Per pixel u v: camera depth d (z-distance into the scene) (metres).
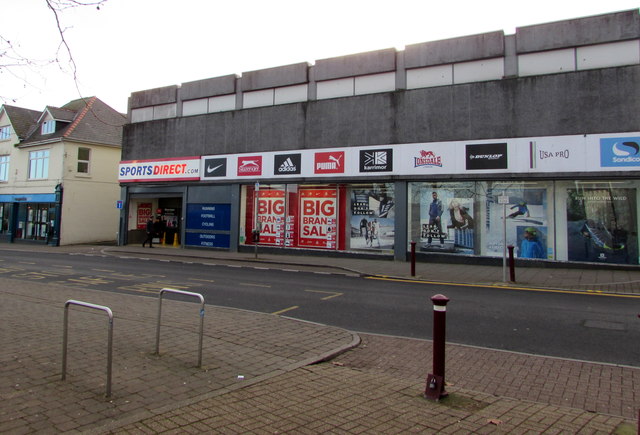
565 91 16.70
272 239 22.52
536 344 6.91
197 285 12.51
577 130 16.45
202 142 24.84
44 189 31.50
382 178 19.56
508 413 4.16
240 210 23.53
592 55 16.56
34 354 5.56
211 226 24.45
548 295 11.51
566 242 16.72
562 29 16.88
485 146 17.72
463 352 6.42
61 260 19.70
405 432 3.70
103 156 32.59
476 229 18.09
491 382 5.21
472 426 3.85
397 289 12.33
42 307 8.53
